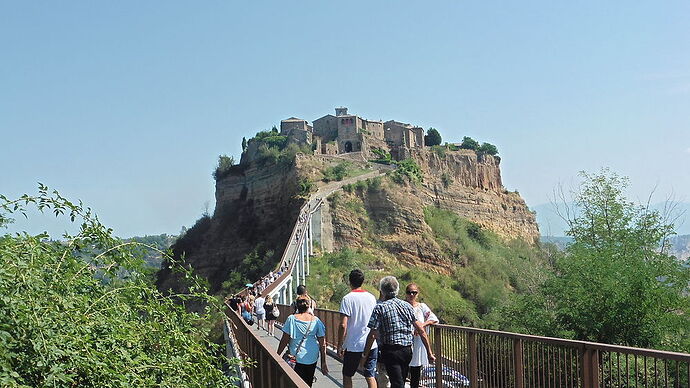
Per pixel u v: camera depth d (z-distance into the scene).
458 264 132.12
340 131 162.50
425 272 127.12
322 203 126.06
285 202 135.62
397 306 10.66
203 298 9.81
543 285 27.66
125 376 7.14
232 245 142.00
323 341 11.43
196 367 8.83
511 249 162.62
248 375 13.45
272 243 130.50
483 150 192.38
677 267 26.89
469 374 12.14
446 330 13.13
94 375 7.11
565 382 9.56
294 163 138.00
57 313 6.94
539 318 27.27
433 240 133.38
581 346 9.09
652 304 24.39
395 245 129.50
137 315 8.84
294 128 162.00
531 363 10.34
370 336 10.73
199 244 147.75
